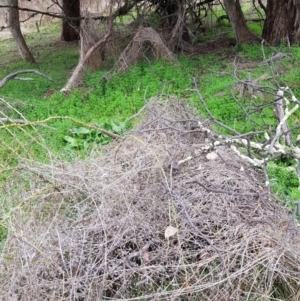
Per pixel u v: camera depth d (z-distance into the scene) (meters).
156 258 2.67
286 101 3.83
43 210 3.12
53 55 9.42
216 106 5.40
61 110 5.83
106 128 5.14
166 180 2.88
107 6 7.44
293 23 7.70
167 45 7.68
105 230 2.73
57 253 2.69
